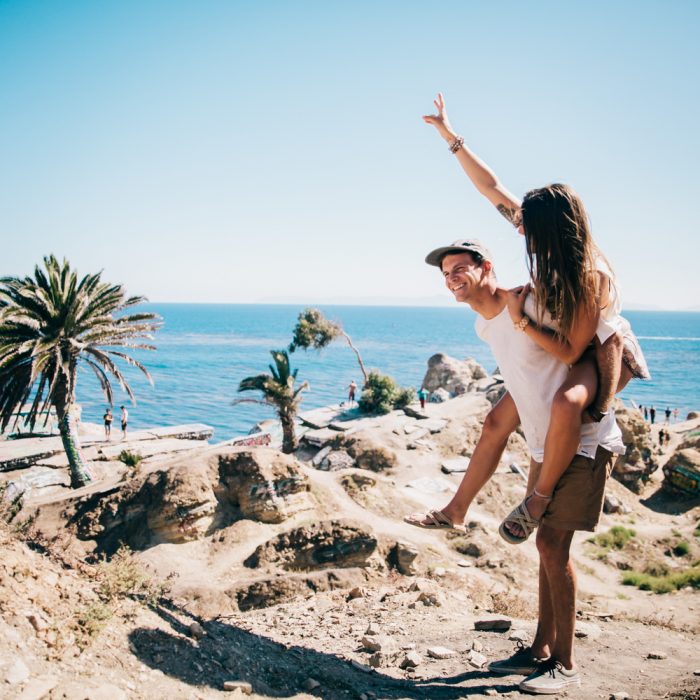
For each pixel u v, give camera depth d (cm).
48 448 3366
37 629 378
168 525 1916
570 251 319
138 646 430
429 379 5738
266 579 1444
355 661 574
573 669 438
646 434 3791
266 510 2069
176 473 2012
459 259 357
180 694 384
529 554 2216
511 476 3266
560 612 421
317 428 4378
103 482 2255
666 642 689
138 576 556
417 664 561
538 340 338
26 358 2425
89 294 2636
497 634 680
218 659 471
